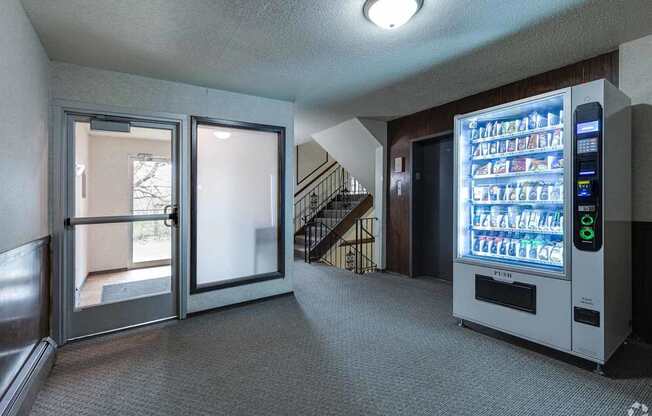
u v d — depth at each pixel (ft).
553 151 7.96
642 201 8.28
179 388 6.57
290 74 10.04
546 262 8.13
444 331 9.38
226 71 9.71
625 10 6.81
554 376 6.94
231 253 11.82
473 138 9.76
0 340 5.16
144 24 7.10
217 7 6.51
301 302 12.12
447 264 14.87
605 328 6.93
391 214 16.84
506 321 8.47
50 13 6.62
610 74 8.81
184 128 10.62
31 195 6.98
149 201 10.23
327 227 21.26
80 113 9.07
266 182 12.64
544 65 9.64
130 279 9.97
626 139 7.95
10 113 5.73
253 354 8.02
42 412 5.84
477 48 8.48
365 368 7.33
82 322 9.11
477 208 9.80
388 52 8.63
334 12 6.73
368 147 17.61
